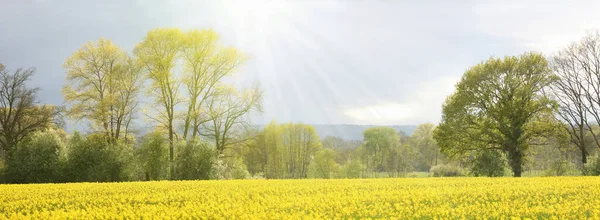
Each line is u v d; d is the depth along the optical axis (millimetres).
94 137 38344
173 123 39281
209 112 40156
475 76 41750
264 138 52000
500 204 13719
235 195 17109
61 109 46844
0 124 45438
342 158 77688
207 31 39500
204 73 40188
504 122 40500
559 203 13930
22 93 45531
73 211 13078
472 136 41531
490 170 38656
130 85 40312
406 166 70750
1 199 16922
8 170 35375
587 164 37156
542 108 39688
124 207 14117
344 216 12375
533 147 44188
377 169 72375
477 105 42031
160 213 12766
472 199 15070
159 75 37562
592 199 14586
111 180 36031
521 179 24484
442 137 43031
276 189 19531
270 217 11773
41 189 20781
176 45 38531
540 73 40844
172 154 37688
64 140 42812
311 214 12125
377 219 11812
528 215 12234
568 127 41031
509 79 40125
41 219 12109
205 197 16703
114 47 39906
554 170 40312
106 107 38438
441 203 14406
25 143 37000
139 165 36375
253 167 54625
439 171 52031
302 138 61125
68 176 35500
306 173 60562
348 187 20156
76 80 39062
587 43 39750
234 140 42688
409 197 15766
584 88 40000
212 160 36844
